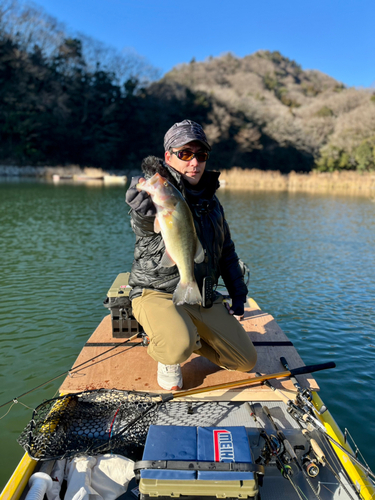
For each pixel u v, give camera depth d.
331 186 45.00
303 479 2.23
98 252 9.84
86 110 57.91
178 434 2.13
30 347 4.80
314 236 13.46
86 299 6.41
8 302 6.22
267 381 2.78
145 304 2.69
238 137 65.44
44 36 56.19
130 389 2.69
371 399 3.90
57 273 7.84
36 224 13.93
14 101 51.41
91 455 2.28
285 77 132.62
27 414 3.59
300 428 2.50
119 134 59.19
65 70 58.44
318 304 6.62
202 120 65.19
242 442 2.07
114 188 32.97
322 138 70.56
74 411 2.58
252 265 9.23
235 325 2.83
